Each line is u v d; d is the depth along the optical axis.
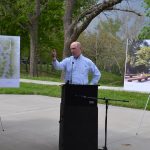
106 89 18.25
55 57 7.57
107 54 50.81
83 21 23.55
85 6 31.08
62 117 7.02
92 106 7.00
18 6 34.16
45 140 8.50
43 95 16.11
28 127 9.73
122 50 50.88
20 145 8.05
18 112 11.90
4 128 9.57
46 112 11.98
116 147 8.06
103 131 9.48
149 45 10.52
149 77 10.53
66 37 23.98
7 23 36.78
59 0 37.09
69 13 24.44
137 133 9.31
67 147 6.98
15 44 8.98
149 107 12.81
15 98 14.97
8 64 8.95
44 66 62.69
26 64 55.91
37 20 34.00
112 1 22.12
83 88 6.95
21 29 38.09
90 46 50.84
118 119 10.98
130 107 13.13
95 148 7.05
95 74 7.73
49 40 42.19
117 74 49.88
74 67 7.62
